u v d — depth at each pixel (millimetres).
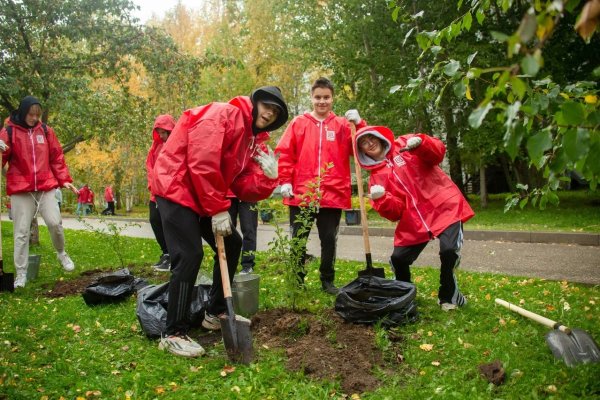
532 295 4996
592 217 13180
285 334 3801
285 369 3227
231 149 3656
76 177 29234
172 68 11039
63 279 6383
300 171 5156
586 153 1763
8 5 9430
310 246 10172
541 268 6965
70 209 33969
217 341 3881
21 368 3303
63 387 3096
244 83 24172
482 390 2883
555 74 15148
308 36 18625
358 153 4688
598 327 3812
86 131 11414
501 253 8602
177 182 3562
